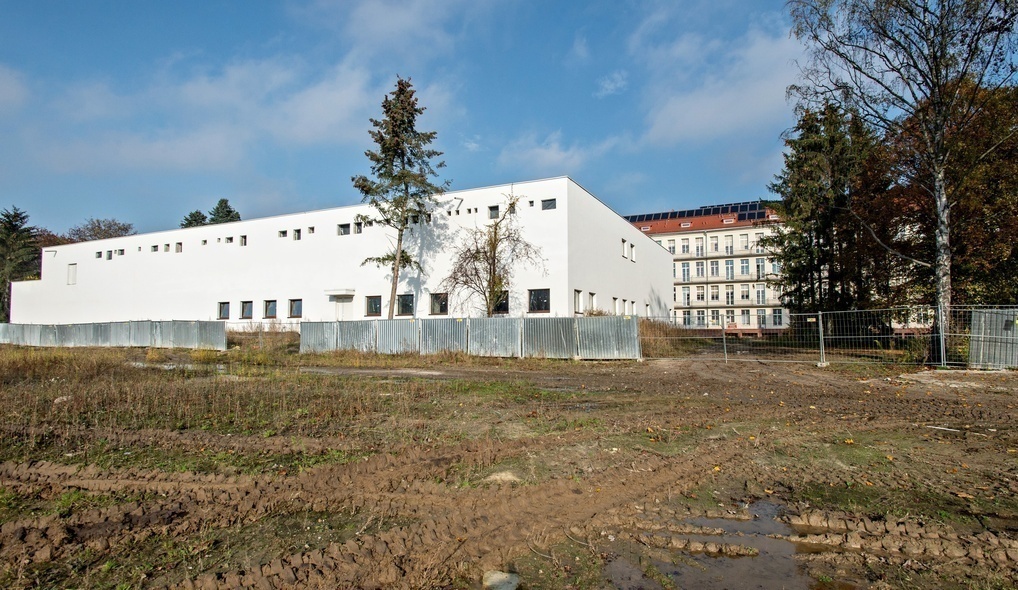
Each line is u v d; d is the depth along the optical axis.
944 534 4.34
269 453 6.82
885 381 13.12
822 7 17.41
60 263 45.22
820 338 16.98
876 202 25.09
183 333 28.17
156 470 6.12
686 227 75.00
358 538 4.29
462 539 4.32
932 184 19.38
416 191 28.36
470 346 22.14
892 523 4.54
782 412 9.41
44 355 19.42
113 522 4.67
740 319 69.81
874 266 26.00
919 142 19.36
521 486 5.50
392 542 4.25
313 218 33.50
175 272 38.47
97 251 42.84
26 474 6.06
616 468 6.11
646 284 38.75
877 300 25.70
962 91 17.59
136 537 4.34
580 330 20.45
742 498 5.24
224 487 5.55
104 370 16.08
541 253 26.09
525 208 26.67
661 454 6.68
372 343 23.98
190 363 19.84
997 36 15.95
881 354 17.25
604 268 30.39
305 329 25.39
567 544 4.27
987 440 7.31
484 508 4.95
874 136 20.44
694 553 4.13
